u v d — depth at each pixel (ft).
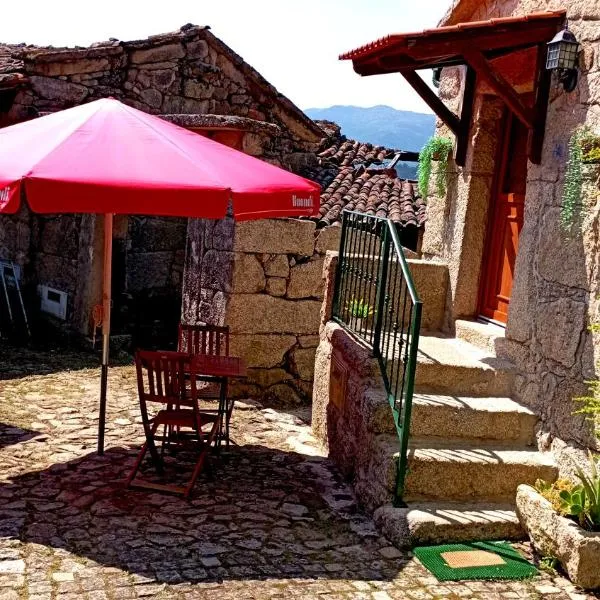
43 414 23.75
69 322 34.94
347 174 36.19
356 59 20.75
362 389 18.53
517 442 18.02
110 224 19.86
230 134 29.60
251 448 21.91
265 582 13.73
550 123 18.22
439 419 17.67
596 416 15.25
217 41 35.47
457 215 22.95
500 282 21.88
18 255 36.52
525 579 14.37
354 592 13.58
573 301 16.88
